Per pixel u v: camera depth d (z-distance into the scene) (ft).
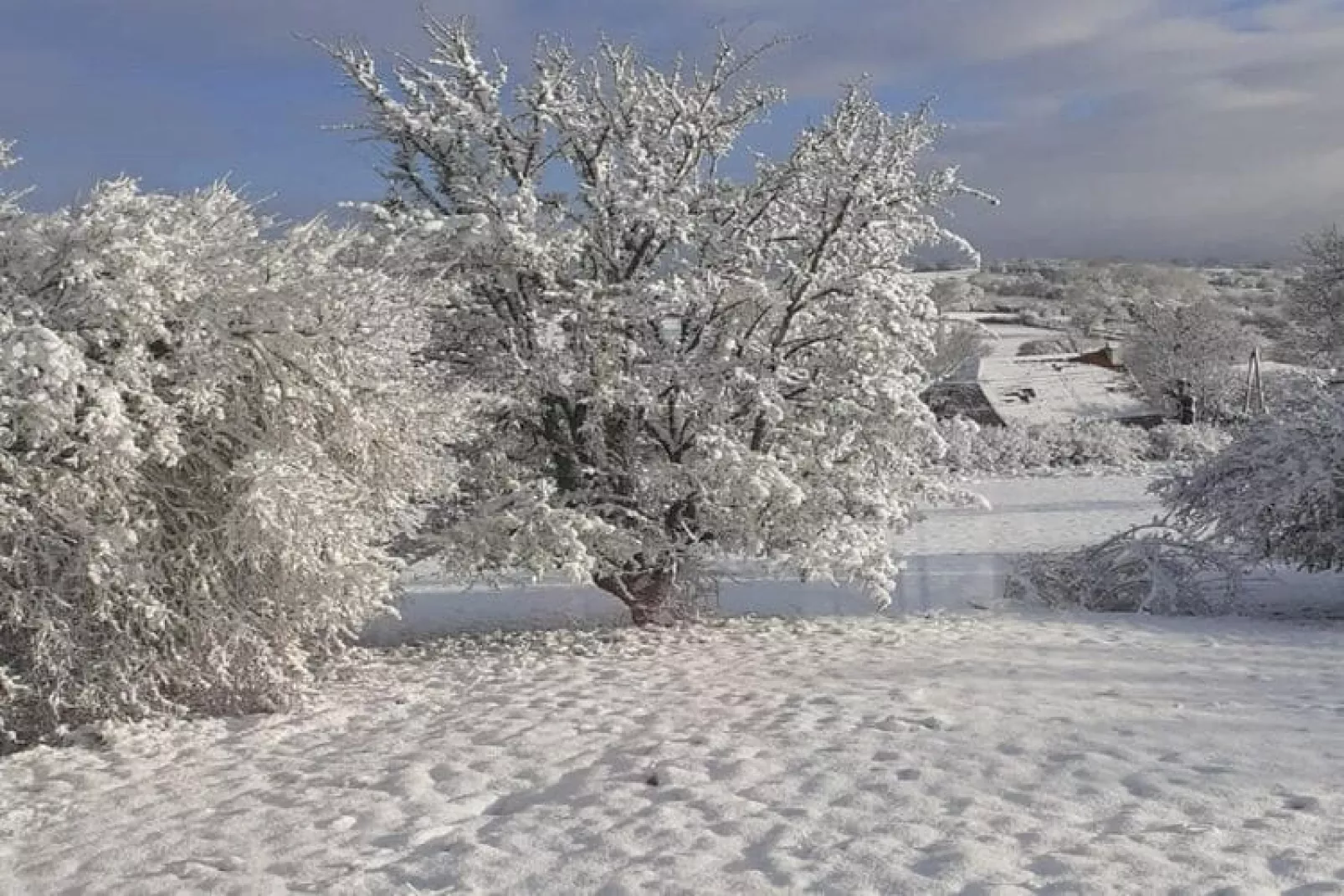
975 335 153.07
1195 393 145.07
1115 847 17.37
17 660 26.12
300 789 22.43
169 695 28.25
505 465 37.65
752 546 37.78
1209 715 24.98
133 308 25.72
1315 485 40.65
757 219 38.11
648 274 37.17
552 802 20.90
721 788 20.97
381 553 30.22
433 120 36.83
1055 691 27.76
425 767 23.32
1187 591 43.62
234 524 27.09
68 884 18.25
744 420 37.76
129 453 24.59
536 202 35.86
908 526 41.06
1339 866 16.39
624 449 38.11
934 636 36.86
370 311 29.63
